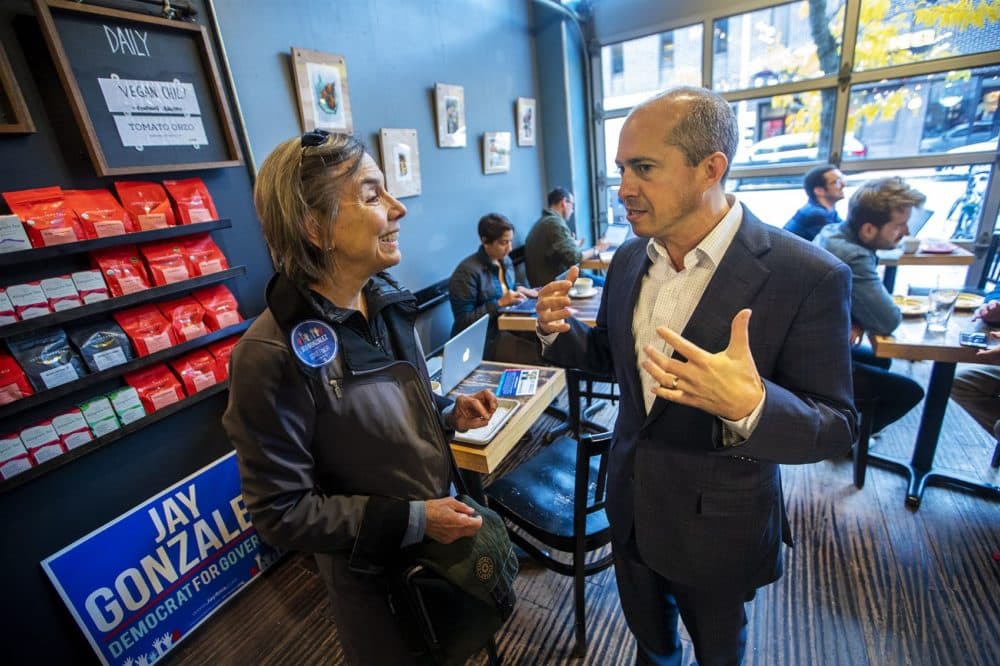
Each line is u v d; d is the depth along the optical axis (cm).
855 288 179
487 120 339
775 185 374
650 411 93
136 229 143
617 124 430
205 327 164
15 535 132
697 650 110
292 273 76
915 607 153
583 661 147
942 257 255
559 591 171
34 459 129
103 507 149
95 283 136
